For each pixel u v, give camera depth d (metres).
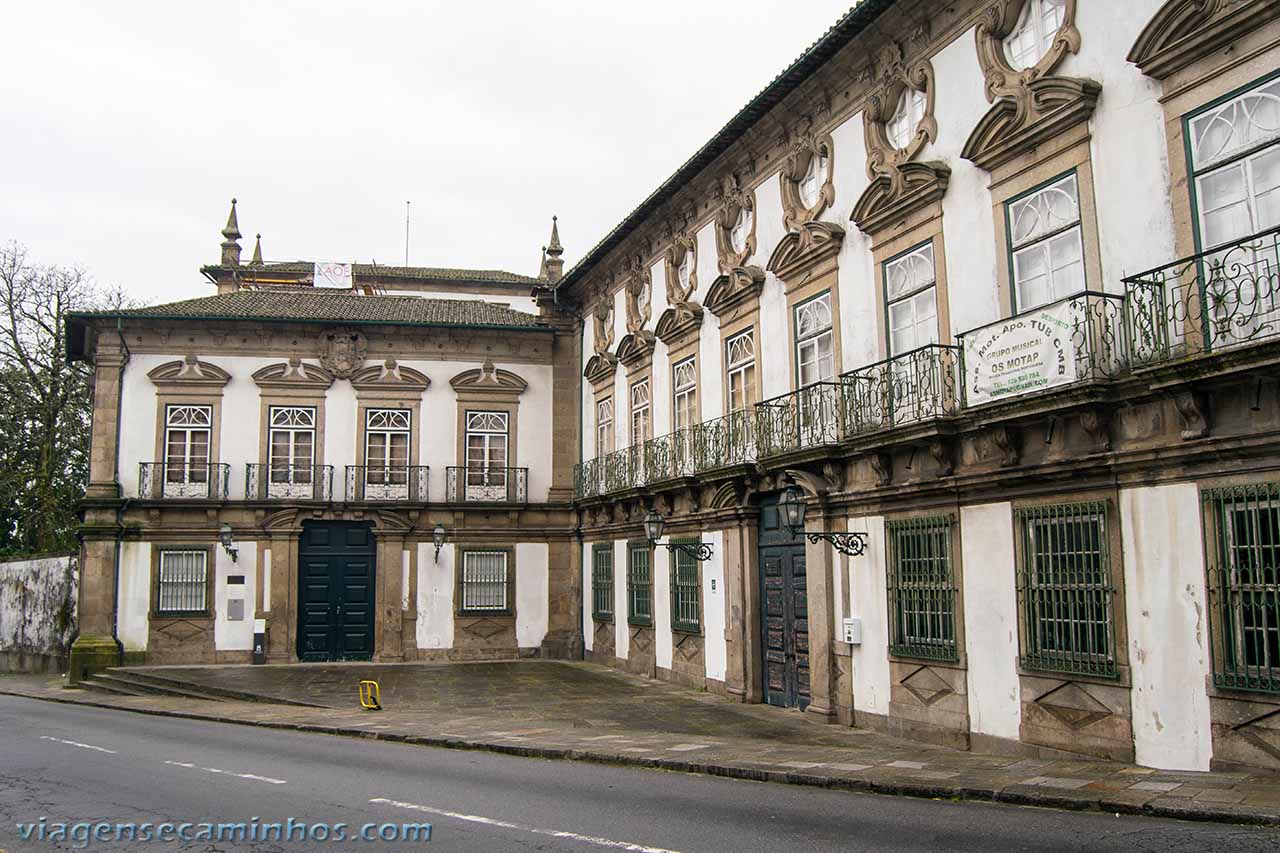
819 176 15.55
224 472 24.95
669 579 19.91
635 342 22.02
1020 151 11.36
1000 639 11.26
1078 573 10.28
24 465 34.59
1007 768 9.70
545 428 27.02
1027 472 10.80
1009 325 10.74
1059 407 10.04
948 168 12.49
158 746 12.93
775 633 16.33
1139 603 9.58
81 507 24.08
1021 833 7.16
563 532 26.53
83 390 34.94
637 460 21.53
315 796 9.08
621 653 22.72
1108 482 9.96
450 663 25.06
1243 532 8.68
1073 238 10.70
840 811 8.20
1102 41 10.42
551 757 11.82
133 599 24.30
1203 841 6.71
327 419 25.84
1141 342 9.49
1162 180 9.69
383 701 17.80
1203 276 9.10
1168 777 8.67
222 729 15.20
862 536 13.77
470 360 26.78
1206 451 8.91
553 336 27.19
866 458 13.57
